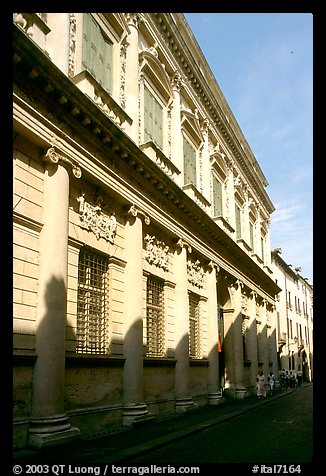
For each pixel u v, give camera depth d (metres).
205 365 20.83
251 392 28.50
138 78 16.12
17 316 9.60
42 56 9.94
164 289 17.38
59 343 10.19
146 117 17.03
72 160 11.53
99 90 13.17
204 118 23.67
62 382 10.19
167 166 18.00
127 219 14.65
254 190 35.53
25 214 10.15
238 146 29.27
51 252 10.46
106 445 10.40
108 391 12.66
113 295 13.48
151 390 15.19
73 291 11.62
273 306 38.88
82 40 12.98
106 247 13.41
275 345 38.38
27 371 9.69
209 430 13.52
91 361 11.80
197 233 20.56
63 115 11.30
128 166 14.25
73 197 12.05
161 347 16.75
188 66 21.17
